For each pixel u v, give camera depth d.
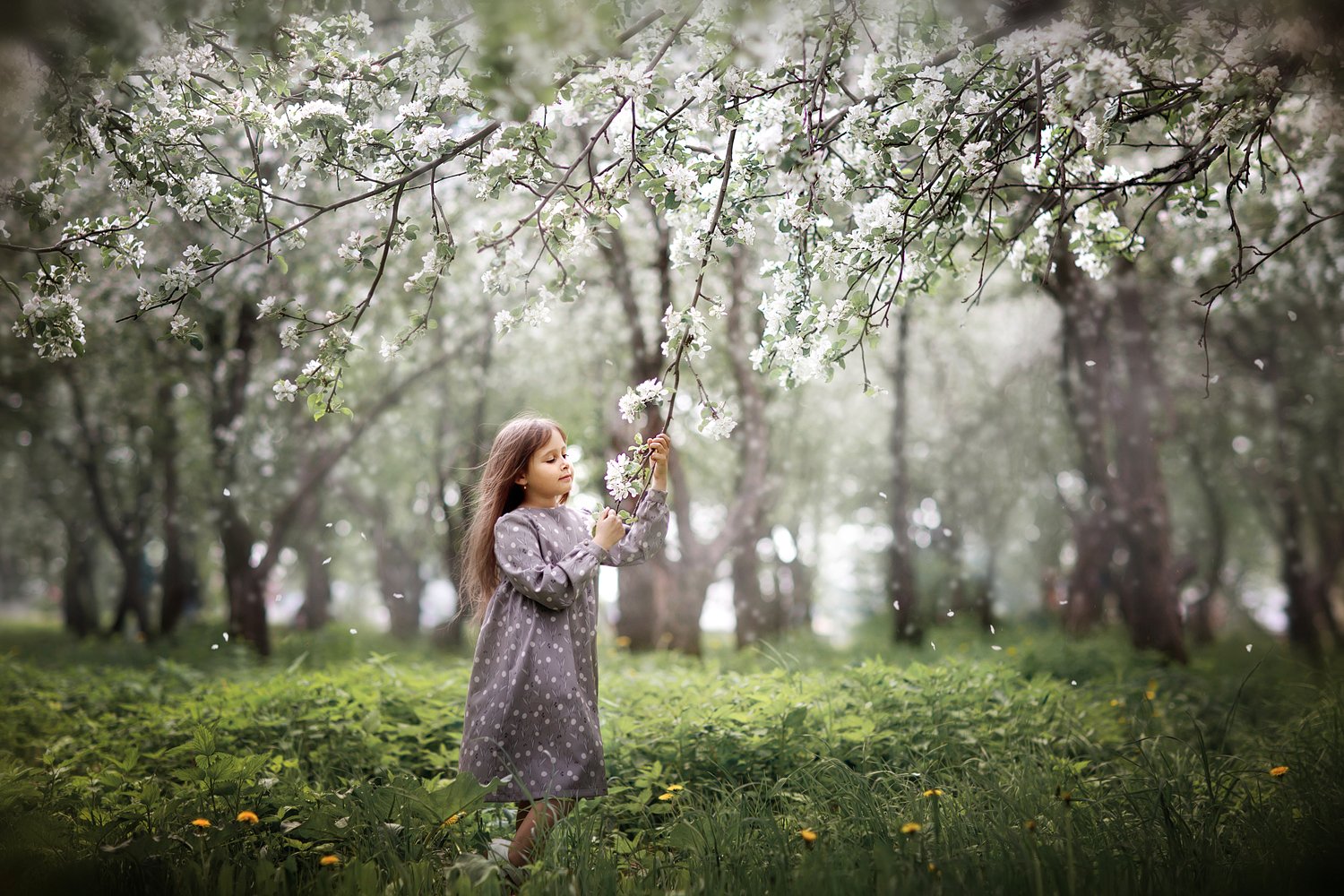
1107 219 4.29
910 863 2.82
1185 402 15.02
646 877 2.97
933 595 16.25
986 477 15.93
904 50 3.51
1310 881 2.71
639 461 3.45
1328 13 2.96
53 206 3.87
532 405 13.78
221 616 19.03
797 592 19.80
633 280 11.19
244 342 11.19
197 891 2.86
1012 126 3.73
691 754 4.37
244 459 11.35
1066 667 8.84
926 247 4.00
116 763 4.31
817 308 3.66
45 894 2.83
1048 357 14.38
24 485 21.27
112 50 3.21
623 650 12.13
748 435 10.61
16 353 11.89
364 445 13.94
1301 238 6.50
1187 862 2.90
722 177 3.54
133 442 15.29
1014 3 3.40
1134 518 10.55
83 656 12.54
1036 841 2.88
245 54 3.63
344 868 2.91
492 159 3.46
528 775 3.29
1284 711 5.66
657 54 3.41
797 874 2.83
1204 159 3.79
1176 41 3.13
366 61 3.62
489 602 3.60
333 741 4.78
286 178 3.71
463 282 11.12
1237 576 23.98
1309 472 14.51
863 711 4.82
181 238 9.16
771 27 3.12
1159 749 4.13
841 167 3.62
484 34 2.74
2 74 3.31
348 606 28.58
